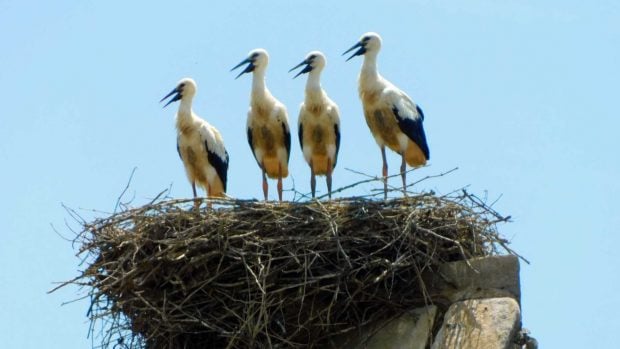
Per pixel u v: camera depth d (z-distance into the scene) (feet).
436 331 54.60
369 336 55.52
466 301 54.80
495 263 55.72
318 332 55.72
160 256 54.95
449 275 55.88
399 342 54.65
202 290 54.95
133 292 55.11
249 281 54.08
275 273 54.24
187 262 54.70
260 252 54.54
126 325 55.77
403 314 55.67
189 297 54.34
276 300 54.24
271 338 55.16
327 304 55.26
